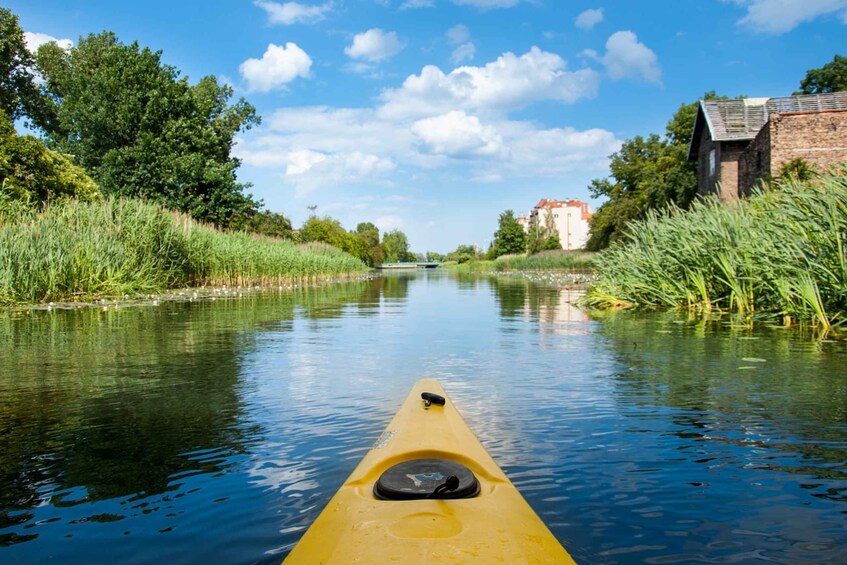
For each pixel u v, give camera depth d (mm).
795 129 21328
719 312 10875
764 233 9633
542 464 2930
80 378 5074
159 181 29156
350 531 1639
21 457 3092
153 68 31125
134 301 13750
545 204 123688
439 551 1502
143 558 2061
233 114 40906
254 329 8648
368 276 47406
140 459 3041
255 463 2963
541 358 6086
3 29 35281
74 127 33125
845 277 7770
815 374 5070
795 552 2084
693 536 2191
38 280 12633
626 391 4516
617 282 13898
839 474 2791
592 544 2131
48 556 2080
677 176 35125
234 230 31516
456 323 9617
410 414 2928
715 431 3471
